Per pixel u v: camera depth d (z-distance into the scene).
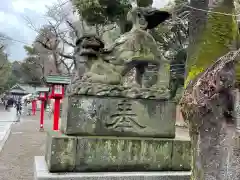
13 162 10.11
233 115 2.75
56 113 12.38
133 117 5.62
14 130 20.02
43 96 19.83
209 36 3.03
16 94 67.50
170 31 16.36
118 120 5.53
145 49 5.93
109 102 5.50
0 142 14.21
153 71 6.00
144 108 5.70
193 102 2.91
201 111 2.85
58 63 27.36
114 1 13.69
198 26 3.16
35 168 5.37
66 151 5.00
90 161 5.10
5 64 48.59
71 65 26.16
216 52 2.99
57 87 12.29
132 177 5.06
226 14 3.04
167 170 5.47
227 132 2.74
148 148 5.41
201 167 2.82
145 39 6.00
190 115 2.96
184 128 17.56
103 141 5.19
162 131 5.75
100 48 5.84
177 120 19.64
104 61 5.81
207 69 2.93
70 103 5.27
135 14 6.17
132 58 5.80
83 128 5.31
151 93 5.75
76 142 5.05
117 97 5.57
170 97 5.98
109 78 5.63
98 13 14.48
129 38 5.96
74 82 5.49
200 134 2.86
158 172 5.37
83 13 14.77
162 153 5.47
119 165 5.23
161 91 5.85
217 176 2.72
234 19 3.10
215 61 2.94
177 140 5.58
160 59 6.04
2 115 35.75
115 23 15.41
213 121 2.80
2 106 63.34
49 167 4.94
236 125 2.74
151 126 5.70
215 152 2.76
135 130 5.61
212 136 2.79
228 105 2.78
